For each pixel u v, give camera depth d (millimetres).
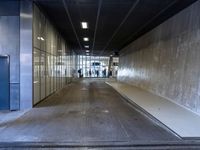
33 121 5113
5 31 6641
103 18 8812
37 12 7191
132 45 15773
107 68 32094
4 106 6645
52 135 4098
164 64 8773
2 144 3639
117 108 6844
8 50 6652
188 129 4453
